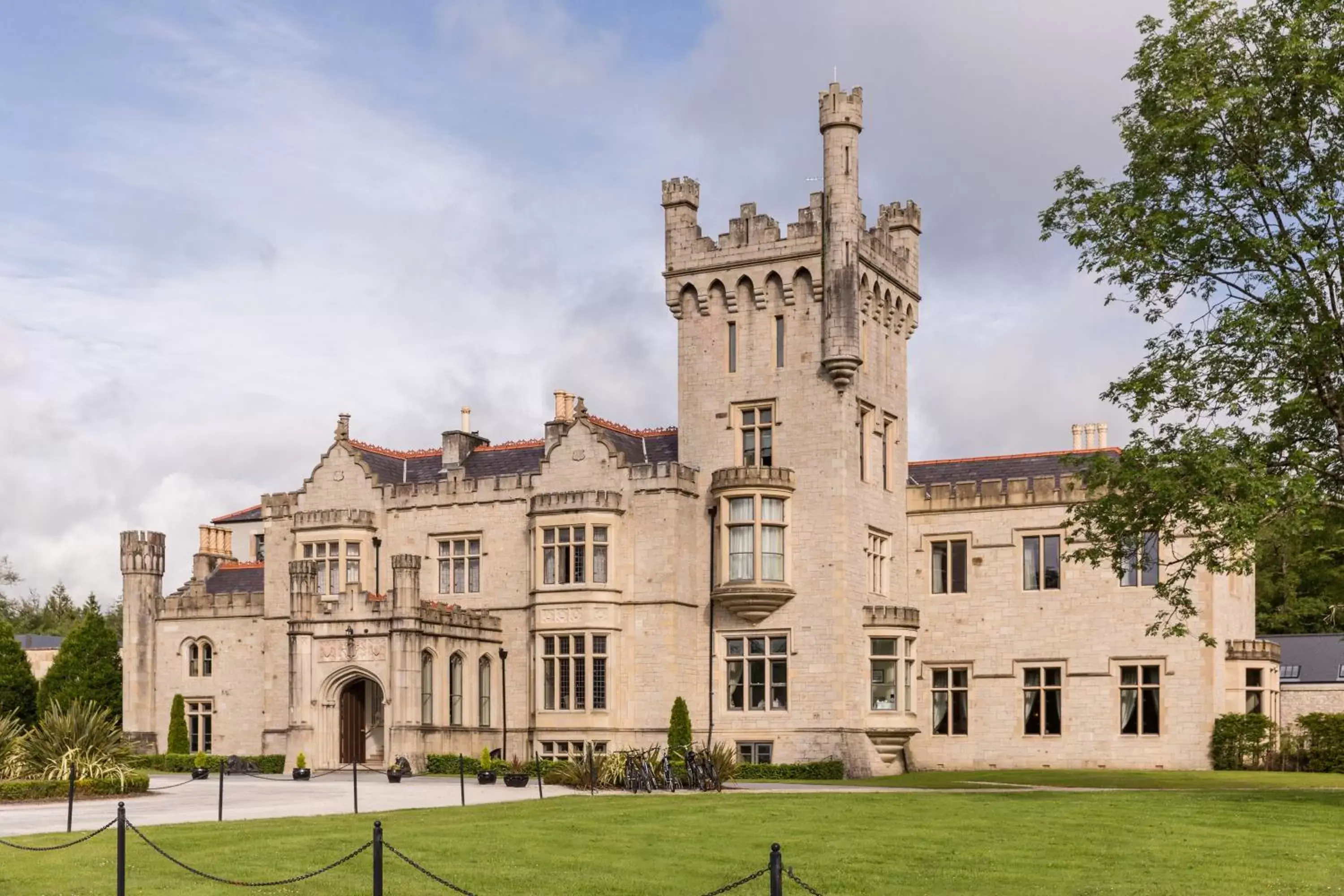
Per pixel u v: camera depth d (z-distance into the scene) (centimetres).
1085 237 3841
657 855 2811
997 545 6259
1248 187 3662
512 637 6281
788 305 6081
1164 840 2941
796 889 2462
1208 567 3628
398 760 5556
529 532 6306
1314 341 3469
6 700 7681
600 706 6028
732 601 5944
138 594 7169
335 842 2991
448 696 5975
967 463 6688
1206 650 5844
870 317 6238
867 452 6159
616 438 6450
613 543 6081
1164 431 3756
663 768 4522
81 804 4159
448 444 6794
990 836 3028
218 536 7825
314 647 5988
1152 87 3862
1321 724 5691
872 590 6138
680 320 6319
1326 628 8156
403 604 5794
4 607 13900
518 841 2994
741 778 5712
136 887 2569
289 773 5931
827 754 5772
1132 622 5984
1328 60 3588
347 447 6694
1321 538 3825
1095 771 5762
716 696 6019
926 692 6306
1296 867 2611
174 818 3597
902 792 4281
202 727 6956
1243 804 3591
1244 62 3728
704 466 6181
